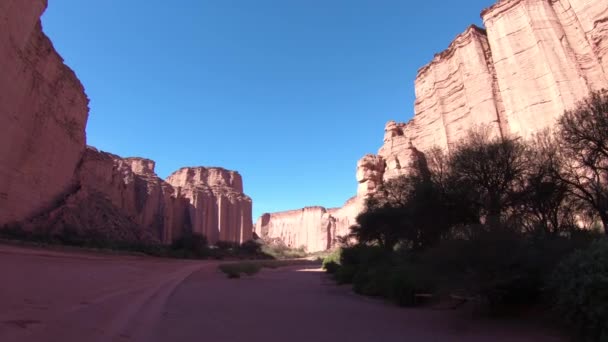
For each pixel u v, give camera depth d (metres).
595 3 32.16
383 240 35.06
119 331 7.00
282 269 52.78
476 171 18.16
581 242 10.43
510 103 34.97
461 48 44.84
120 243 52.31
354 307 13.93
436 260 11.03
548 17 34.56
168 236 98.31
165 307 11.05
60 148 49.88
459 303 12.59
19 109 38.84
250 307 12.87
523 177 17.78
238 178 145.12
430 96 50.94
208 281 24.45
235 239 123.62
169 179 137.38
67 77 51.78
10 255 18.39
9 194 38.75
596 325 6.69
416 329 9.35
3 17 32.75
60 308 8.23
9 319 6.33
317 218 142.62
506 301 10.46
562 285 7.63
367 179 62.31
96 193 61.94
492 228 10.70
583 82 30.66
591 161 15.27
